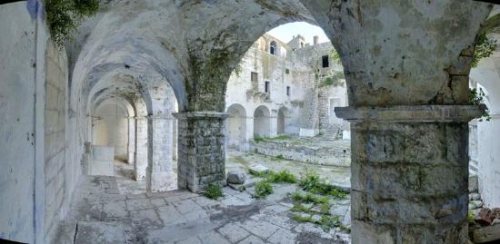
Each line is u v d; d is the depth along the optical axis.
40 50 1.98
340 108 2.36
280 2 4.01
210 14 4.61
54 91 2.70
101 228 3.26
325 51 20.73
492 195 5.52
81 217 3.96
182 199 5.26
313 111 20.83
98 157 10.61
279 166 11.52
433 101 2.08
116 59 6.20
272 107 20.44
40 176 2.00
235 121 19.78
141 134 11.88
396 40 2.04
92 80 7.29
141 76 8.34
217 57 5.66
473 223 3.66
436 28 1.98
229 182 6.38
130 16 4.06
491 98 5.23
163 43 5.21
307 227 3.99
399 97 2.11
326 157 11.74
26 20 1.63
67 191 3.89
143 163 11.92
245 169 10.54
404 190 2.12
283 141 16.38
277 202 5.18
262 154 15.80
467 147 2.16
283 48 22.27
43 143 2.10
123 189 10.43
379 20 2.04
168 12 4.32
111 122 16.78
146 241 3.50
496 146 5.34
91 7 2.94
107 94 10.98
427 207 2.08
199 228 3.94
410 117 2.05
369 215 2.23
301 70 22.05
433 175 2.09
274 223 4.14
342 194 5.54
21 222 1.56
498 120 5.24
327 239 3.60
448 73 2.07
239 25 5.01
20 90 1.53
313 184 6.11
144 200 5.14
